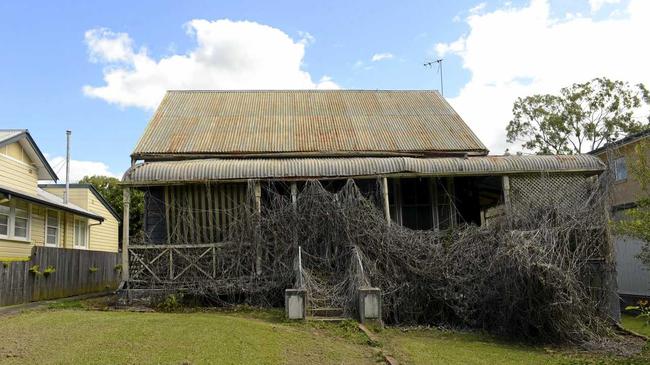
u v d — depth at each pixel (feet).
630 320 47.50
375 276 40.22
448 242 43.04
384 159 47.52
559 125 110.83
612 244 42.57
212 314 38.50
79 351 24.32
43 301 49.70
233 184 47.14
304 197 45.32
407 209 54.13
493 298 37.55
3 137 56.18
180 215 47.34
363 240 42.98
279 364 24.00
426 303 40.14
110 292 67.21
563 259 37.76
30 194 61.36
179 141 53.88
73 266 59.93
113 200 124.57
